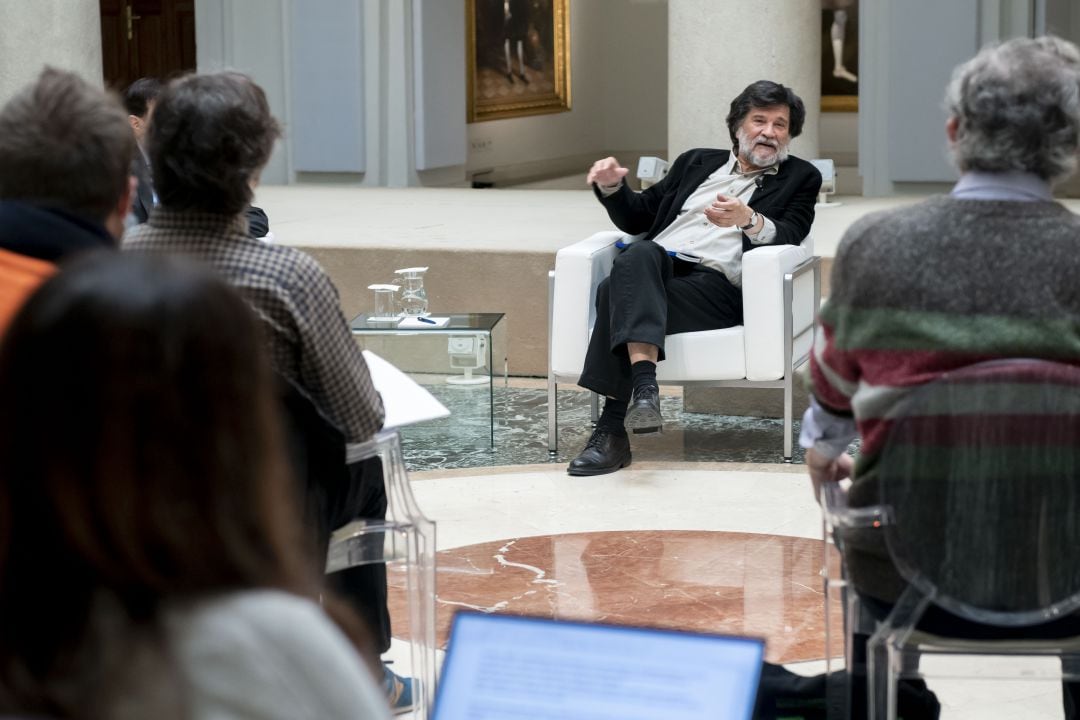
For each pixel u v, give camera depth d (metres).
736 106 8.59
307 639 1.74
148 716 1.66
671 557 6.85
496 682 2.99
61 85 3.67
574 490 8.03
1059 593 3.48
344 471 4.20
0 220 3.53
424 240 11.54
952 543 3.48
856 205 14.41
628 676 2.97
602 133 28.09
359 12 18.09
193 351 1.71
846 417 3.81
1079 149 3.51
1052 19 15.70
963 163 3.56
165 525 1.67
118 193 3.66
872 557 3.67
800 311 8.60
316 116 18.39
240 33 18.62
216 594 1.73
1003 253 3.43
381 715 1.78
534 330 10.94
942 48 15.34
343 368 4.19
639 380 8.02
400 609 6.22
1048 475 3.43
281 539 1.80
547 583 6.50
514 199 15.60
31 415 1.67
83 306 1.69
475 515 7.59
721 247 8.52
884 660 3.66
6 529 1.68
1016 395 3.38
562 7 26.58
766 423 9.66
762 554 6.88
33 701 1.65
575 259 8.46
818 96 14.06
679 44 13.40
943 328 3.45
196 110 4.04
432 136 18.67
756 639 2.98
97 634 1.67
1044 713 5.11
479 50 24.47
